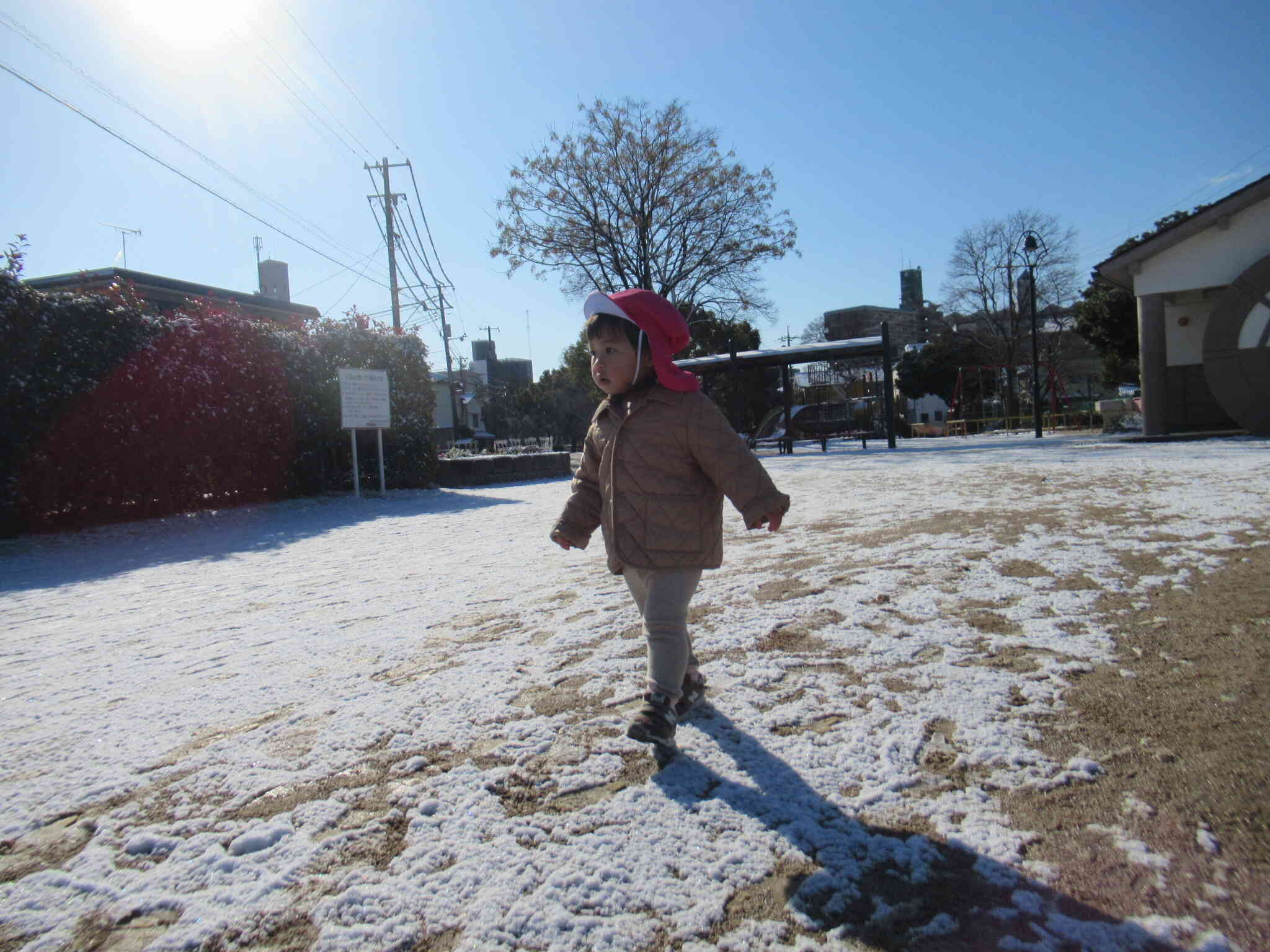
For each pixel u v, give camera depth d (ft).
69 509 31.58
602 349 8.56
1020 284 163.32
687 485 8.48
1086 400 188.65
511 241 111.04
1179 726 7.75
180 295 63.46
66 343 30.53
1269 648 9.68
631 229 111.86
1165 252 57.11
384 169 113.39
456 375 195.52
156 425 33.96
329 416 43.24
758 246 113.39
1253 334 52.65
